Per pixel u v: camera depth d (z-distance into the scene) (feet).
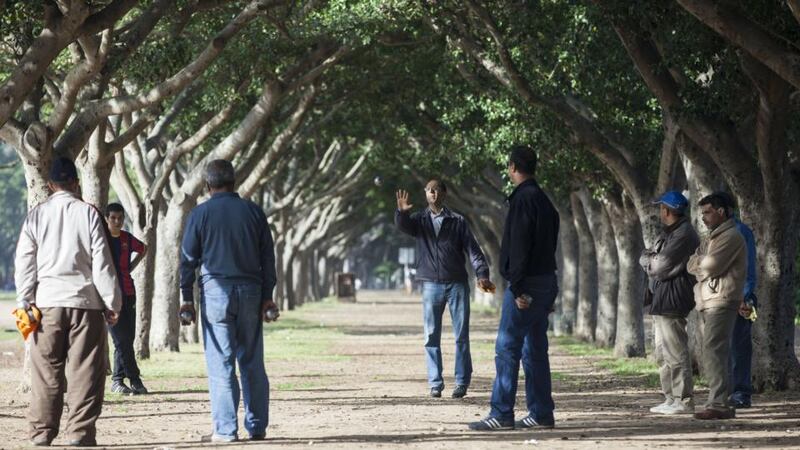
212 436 126.21
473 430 136.56
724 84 195.00
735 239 152.05
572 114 256.32
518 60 262.67
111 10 166.71
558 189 338.95
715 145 202.39
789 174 200.34
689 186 223.51
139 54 216.33
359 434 134.00
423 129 402.72
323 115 414.00
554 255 134.51
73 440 122.11
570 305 437.99
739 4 169.17
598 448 118.52
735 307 152.66
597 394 199.21
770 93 187.93
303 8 270.87
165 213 337.93
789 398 189.26
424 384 219.20
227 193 128.26
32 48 159.53
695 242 156.46
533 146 284.82
